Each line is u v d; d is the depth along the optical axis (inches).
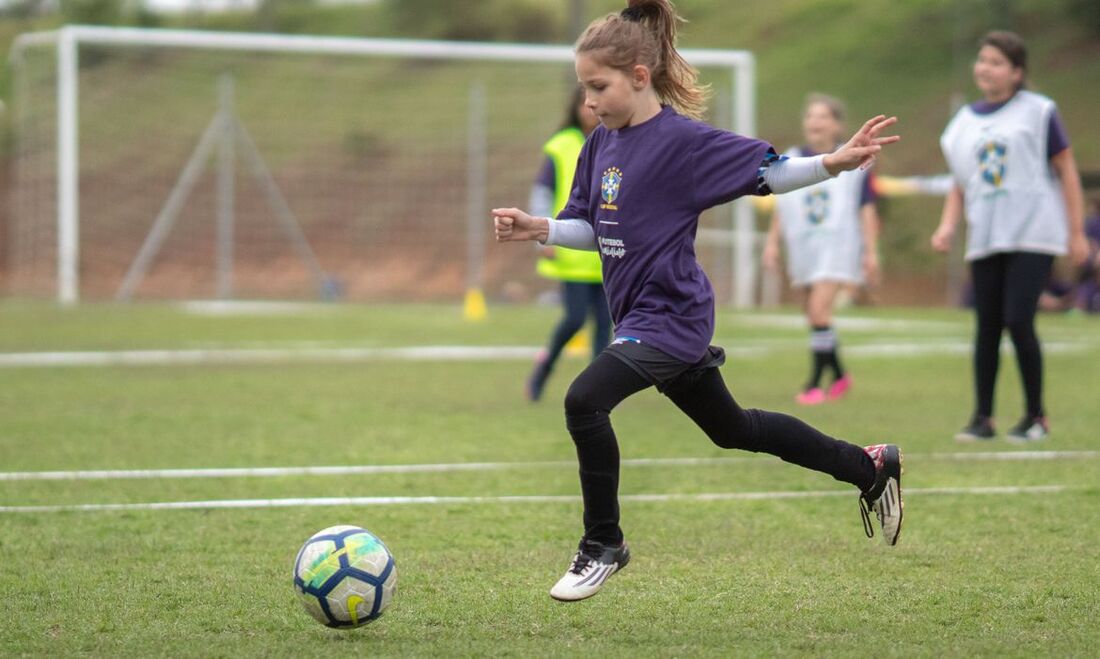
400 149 2847.0
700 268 350.9
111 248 2593.5
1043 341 1348.4
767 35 3287.4
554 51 2010.3
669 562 406.9
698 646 313.0
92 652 307.9
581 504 502.0
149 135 2741.1
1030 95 637.9
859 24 3164.4
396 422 746.8
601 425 332.8
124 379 997.2
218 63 2925.7
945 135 668.1
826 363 850.1
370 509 490.0
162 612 345.1
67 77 2023.9
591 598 362.0
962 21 2910.9
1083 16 2790.4
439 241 2733.8
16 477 553.6
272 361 1161.4
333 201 2778.1
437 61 3102.9
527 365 1125.1
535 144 2810.0
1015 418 760.3
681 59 365.1
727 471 577.6
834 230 843.4
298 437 683.4
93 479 552.7
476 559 409.4
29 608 349.1
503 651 308.7
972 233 650.8
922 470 575.8
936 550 421.1
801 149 828.6
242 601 356.8
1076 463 592.4
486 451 636.1
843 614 343.6
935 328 1576.0
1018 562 403.2
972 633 323.3
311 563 317.7
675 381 346.0
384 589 319.6
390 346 1326.3
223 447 645.9
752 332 1524.4
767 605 354.0
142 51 2812.5
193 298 2503.7
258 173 2588.6
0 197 2935.5
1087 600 355.3
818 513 484.1
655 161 342.6
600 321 840.9
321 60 3065.9
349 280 2645.2
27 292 2492.6
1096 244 1895.9
